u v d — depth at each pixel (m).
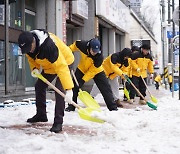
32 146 3.99
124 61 8.95
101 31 21.08
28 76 12.09
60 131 4.96
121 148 3.95
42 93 5.69
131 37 29.66
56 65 4.55
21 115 6.63
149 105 8.15
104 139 4.45
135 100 11.02
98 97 11.02
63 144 4.04
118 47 25.33
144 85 9.69
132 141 4.34
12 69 10.91
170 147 4.03
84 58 7.28
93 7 16.30
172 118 6.36
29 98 9.41
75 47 7.28
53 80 5.37
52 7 12.66
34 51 4.53
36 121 5.82
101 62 7.37
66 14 13.51
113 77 8.84
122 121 5.54
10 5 10.71
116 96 8.81
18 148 3.94
